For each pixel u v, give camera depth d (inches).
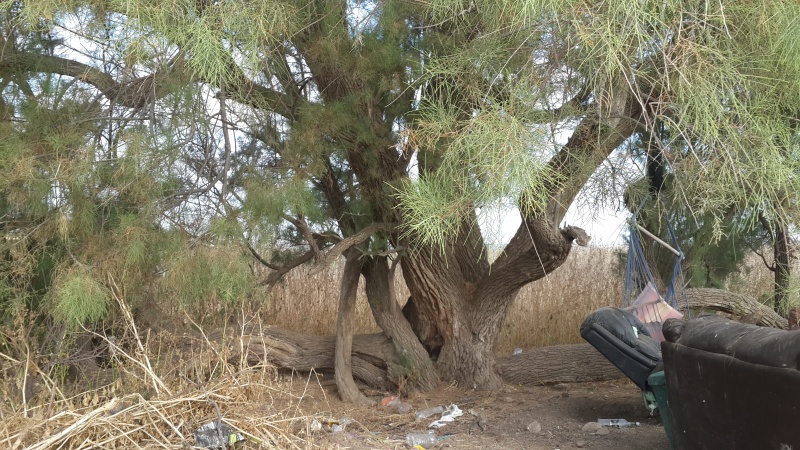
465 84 146.1
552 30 133.8
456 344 281.4
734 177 134.1
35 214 180.9
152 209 174.6
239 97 179.2
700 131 132.4
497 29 137.4
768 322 283.7
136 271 179.0
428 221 138.3
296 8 167.0
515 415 237.6
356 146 221.1
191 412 163.5
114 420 153.8
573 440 205.2
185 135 180.2
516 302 366.9
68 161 169.5
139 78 187.8
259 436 161.3
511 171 123.7
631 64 139.0
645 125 147.8
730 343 137.8
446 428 227.5
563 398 260.2
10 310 186.9
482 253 284.2
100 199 180.5
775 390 122.4
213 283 167.9
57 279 172.9
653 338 217.6
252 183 180.1
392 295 284.7
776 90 145.8
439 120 144.8
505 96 140.9
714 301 286.8
